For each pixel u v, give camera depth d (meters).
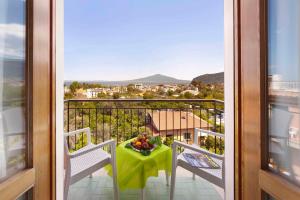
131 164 2.12
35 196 0.90
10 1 0.86
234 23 1.12
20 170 0.85
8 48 0.85
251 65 0.95
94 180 2.62
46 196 1.01
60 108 1.20
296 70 0.82
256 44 0.90
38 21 0.93
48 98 1.03
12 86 0.86
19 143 0.88
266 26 0.87
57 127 1.16
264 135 0.88
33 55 0.89
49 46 1.04
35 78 0.91
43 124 0.98
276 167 0.87
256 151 0.92
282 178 0.80
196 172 1.99
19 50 0.88
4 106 0.84
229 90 1.21
